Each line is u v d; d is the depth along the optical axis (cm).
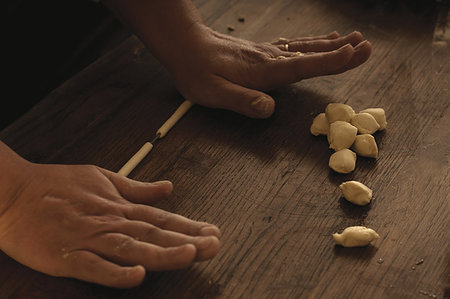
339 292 65
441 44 90
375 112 78
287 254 67
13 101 107
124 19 83
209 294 65
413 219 70
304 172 75
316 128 78
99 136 78
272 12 96
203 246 62
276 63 79
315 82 85
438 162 75
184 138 79
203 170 75
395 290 65
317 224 70
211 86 80
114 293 65
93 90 83
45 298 65
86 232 64
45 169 67
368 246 68
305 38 85
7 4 117
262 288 65
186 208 72
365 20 94
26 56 113
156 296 65
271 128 80
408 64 87
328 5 97
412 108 81
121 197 67
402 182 73
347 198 71
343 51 77
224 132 79
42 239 64
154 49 82
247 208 71
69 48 115
